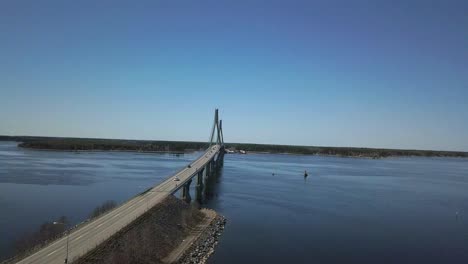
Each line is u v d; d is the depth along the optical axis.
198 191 125.88
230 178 178.88
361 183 177.00
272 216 99.94
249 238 79.50
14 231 78.50
